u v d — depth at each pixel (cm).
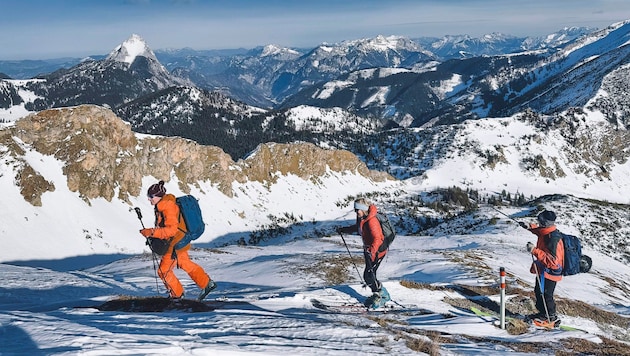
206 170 12788
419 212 15075
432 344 814
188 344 616
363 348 745
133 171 9719
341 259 2747
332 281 2114
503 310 1110
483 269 2497
